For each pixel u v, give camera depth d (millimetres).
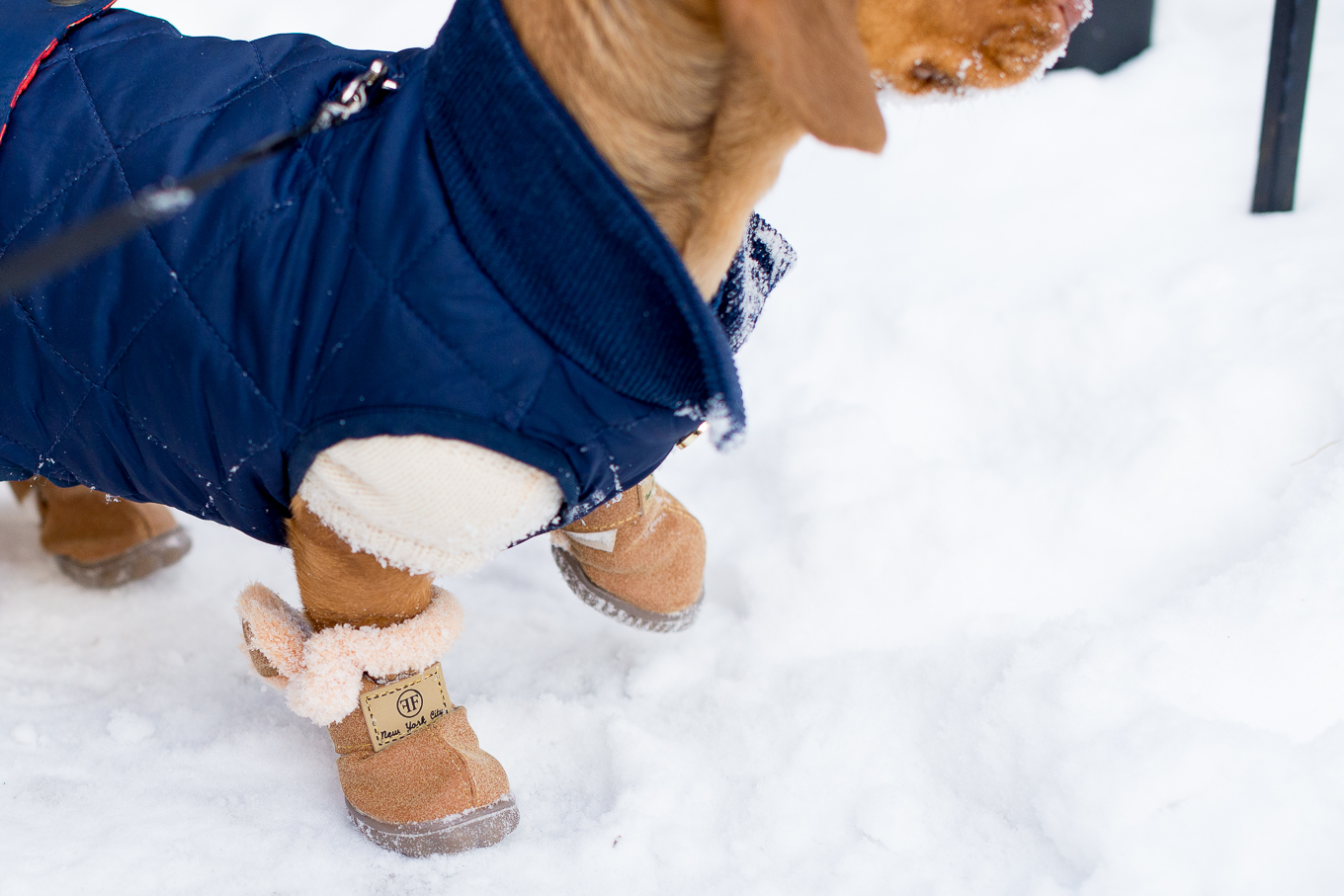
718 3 786
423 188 813
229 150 837
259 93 849
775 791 906
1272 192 1145
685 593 962
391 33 1536
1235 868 846
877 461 1045
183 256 828
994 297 1121
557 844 895
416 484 816
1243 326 1058
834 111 785
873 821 886
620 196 798
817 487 1037
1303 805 856
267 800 916
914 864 876
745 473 1076
